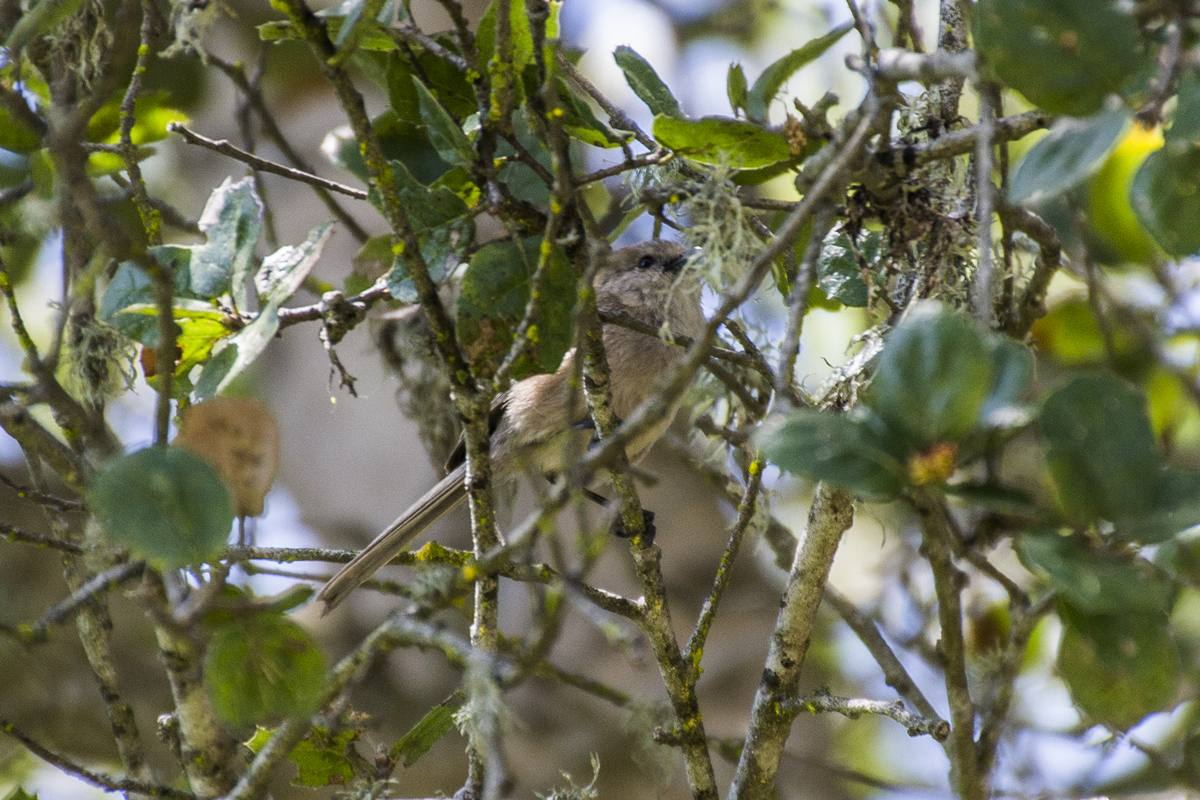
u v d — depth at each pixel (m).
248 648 4.21
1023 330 6.26
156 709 10.98
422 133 7.52
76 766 5.57
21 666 10.63
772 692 6.32
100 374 6.24
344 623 11.16
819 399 6.07
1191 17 3.71
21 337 5.66
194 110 11.92
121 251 4.19
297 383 11.73
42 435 5.62
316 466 11.47
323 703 4.63
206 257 5.85
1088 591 3.46
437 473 9.49
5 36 6.19
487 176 5.48
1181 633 6.99
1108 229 8.09
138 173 6.25
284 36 5.97
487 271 5.48
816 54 5.63
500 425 9.37
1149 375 8.17
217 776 5.63
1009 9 3.79
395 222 5.03
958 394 3.44
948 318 3.48
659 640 6.15
